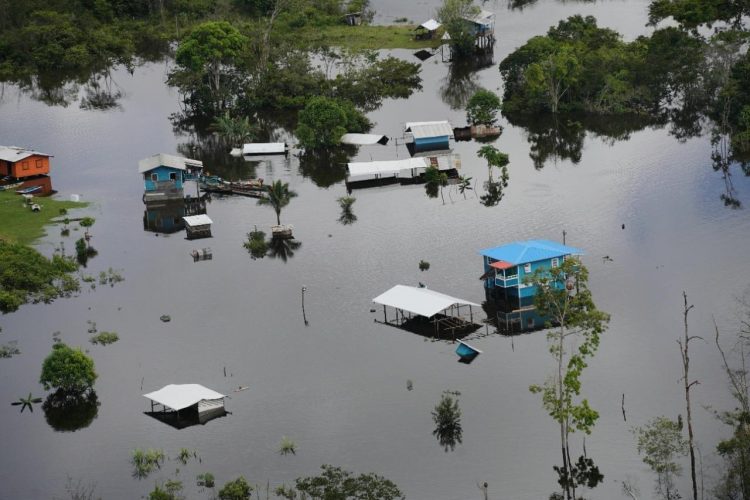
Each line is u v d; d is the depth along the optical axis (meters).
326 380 102.44
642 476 85.56
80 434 95.50
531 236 133.00
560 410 88.38
